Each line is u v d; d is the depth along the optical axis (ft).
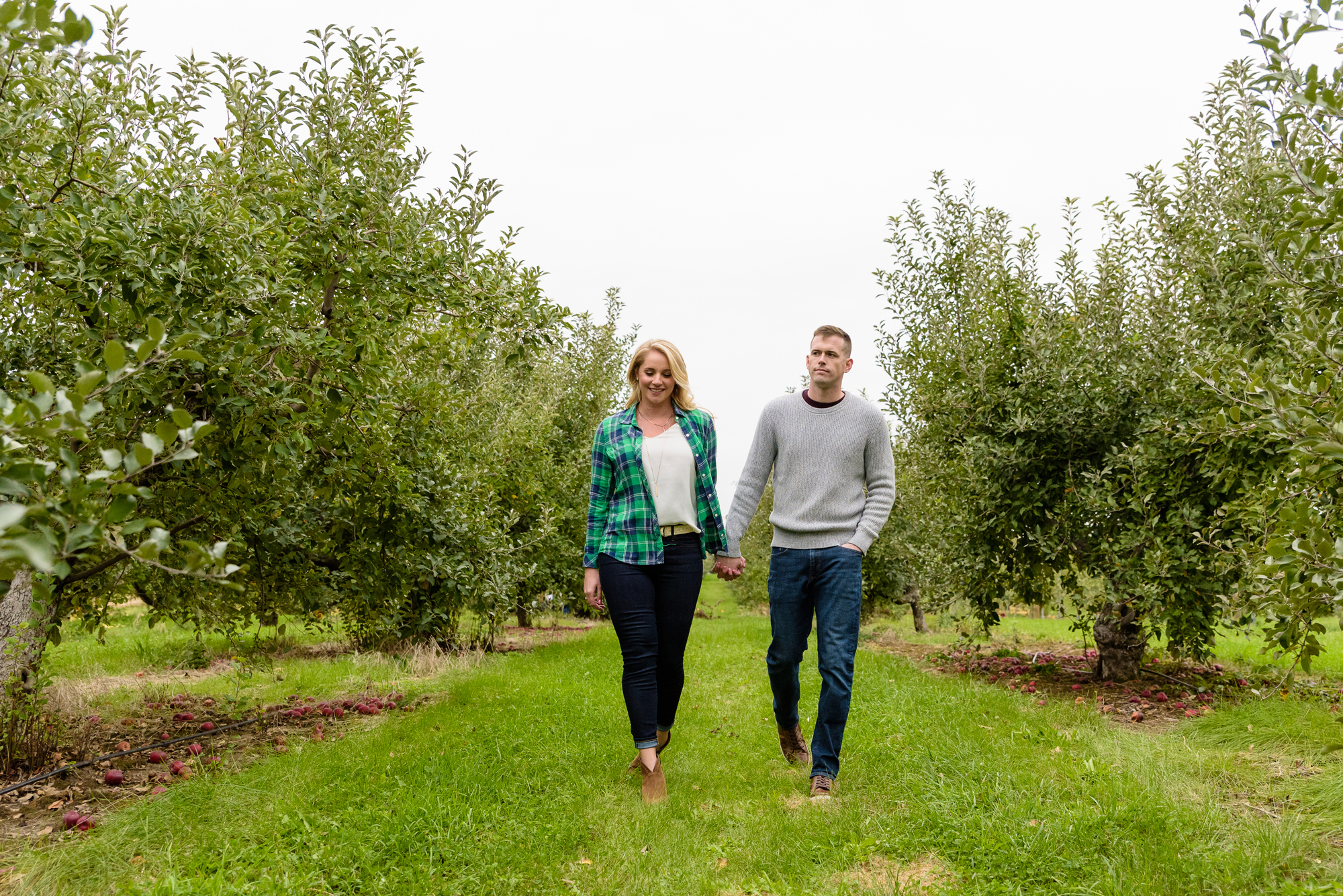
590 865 8.63
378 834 8.84
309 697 21.53
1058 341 23.18
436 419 22.33
